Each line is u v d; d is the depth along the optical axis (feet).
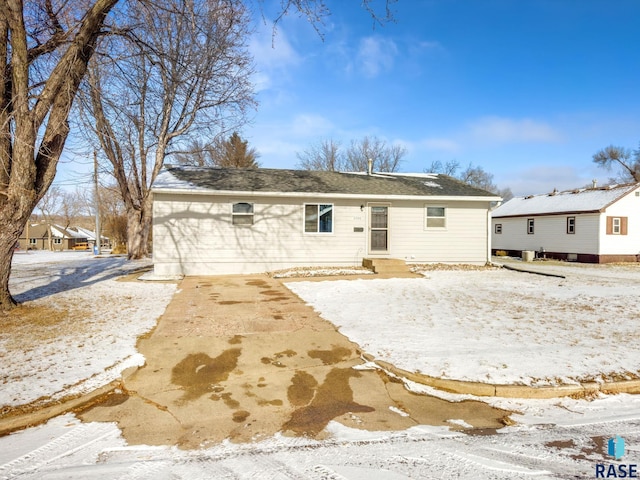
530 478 9.37
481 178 189.67
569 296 32.04
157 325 22.45
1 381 14.39
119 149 63.16
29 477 9.37
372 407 13.42
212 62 45.37
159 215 43.42
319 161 136.26
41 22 27.07
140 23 28.94
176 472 9.62
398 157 137.08
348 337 20.38
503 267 51.37
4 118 23.11
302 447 10.87
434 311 26.13
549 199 88.53
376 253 49.75
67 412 12.80
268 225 46.32
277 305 28.02
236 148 122.21
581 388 14.38
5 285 25.36
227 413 12.89
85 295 31.68
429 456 10.39
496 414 12.98
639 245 73.00
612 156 154.40
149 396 14.08
